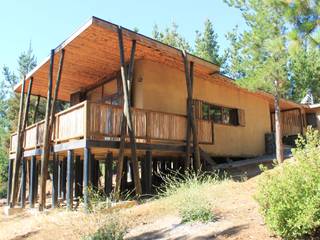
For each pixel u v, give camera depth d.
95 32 9.43
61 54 10.53
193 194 7.00
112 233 5.99
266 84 12.05
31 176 12.69
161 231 6.12
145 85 12.01
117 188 9.03
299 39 6.07
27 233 7.89
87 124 8.96
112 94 13.48
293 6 6.04
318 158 4.89
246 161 14.25
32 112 22.89
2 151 23.11
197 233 5.67
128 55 11.45
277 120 12.85
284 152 15.41
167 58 11.95
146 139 10.30
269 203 4.99
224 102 15.09
